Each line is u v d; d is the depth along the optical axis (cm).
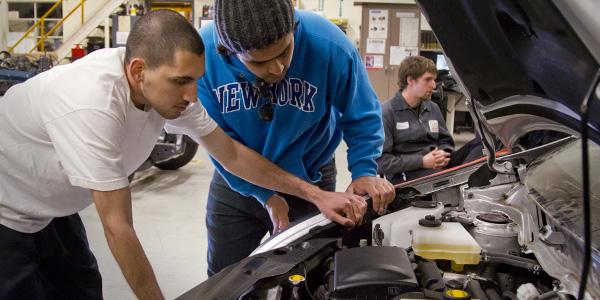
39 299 177
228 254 219
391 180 325
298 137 194
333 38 180
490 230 164
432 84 323
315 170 215
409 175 324
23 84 158
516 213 166
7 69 575
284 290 136
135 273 139
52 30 904
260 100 183
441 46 120
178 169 610
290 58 158
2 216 162
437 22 112
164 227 415
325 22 183
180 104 142
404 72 328
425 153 330
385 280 124
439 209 180
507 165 188
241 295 129
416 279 129
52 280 194
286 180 188
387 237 171
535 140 199
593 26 75
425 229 158
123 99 143
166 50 131
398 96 331
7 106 156
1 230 163
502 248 162
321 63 179
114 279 317
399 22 754
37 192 161
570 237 132
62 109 136
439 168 317
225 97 186
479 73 119
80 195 168
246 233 216
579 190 142
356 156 194
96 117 133
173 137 541
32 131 150
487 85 122
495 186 187
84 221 417
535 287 136
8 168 158
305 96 183
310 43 177
